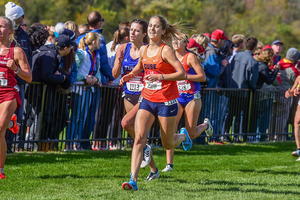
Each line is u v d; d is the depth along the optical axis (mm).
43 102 16703
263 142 23688
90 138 18328
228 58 23109
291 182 12531
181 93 14102
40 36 16672
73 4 112562
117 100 18734
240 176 13445
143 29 13305
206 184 11828
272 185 11953
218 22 121062
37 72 16297
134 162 10422
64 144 18047
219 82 22219
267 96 23469
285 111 24656
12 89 11336
